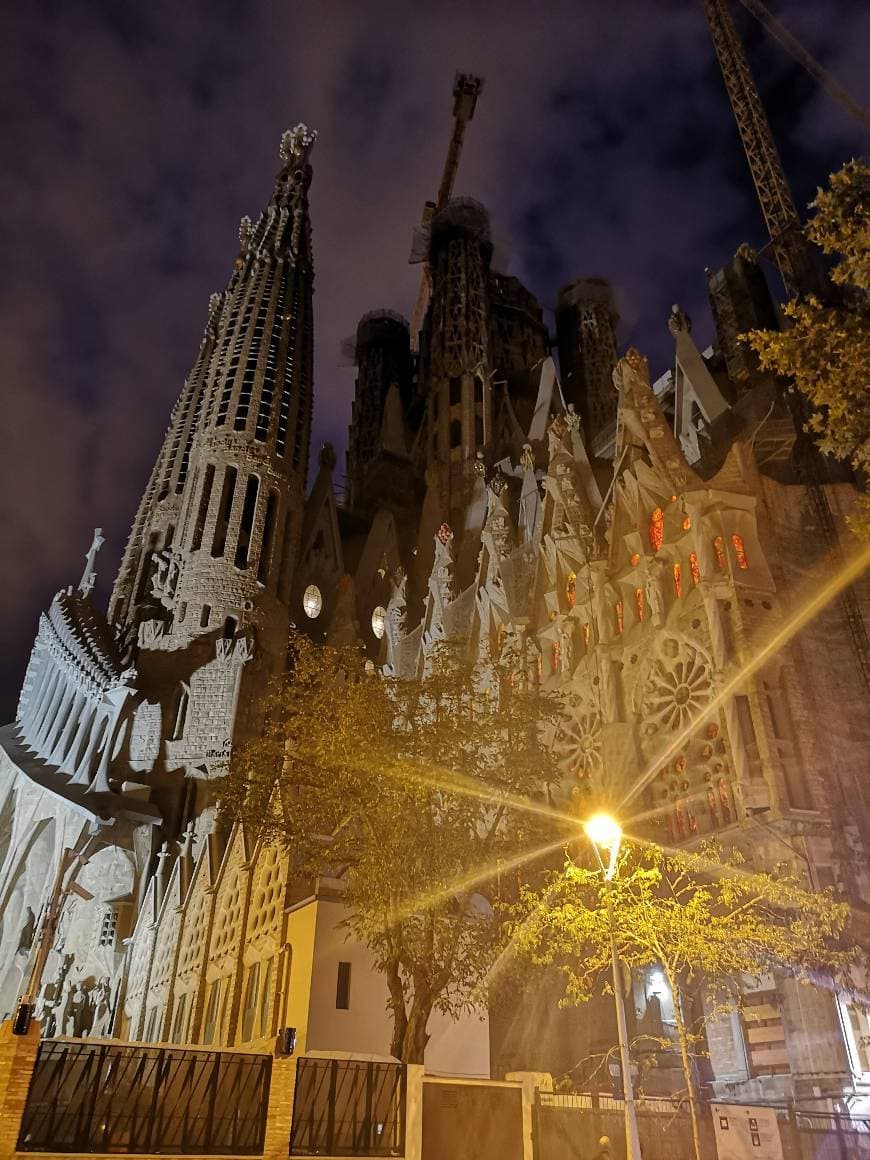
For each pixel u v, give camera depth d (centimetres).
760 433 5056
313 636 8425
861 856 3612
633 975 3906
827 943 3241
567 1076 2727
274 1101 1992
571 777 4969
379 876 2708
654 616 4656
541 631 5612
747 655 3984
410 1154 2048
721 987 2980
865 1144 2859
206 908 4738
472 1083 2220
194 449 8800
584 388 10825
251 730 7256
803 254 7288
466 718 3091
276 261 9912
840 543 4509
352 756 2827
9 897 7538
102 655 7869
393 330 12388
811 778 3722
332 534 9150
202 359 11331
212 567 7875
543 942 3086
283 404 8988
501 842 2959
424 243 12888
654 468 4975
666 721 4484
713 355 7181
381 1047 3206
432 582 7162
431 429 9625
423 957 2722
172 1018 4847
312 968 3222
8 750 8362
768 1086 3284
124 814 6788
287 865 3712
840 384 2092
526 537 6862
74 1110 1958
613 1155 2231
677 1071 3634
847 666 4188
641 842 2831
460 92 16038
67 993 6194
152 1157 1831
